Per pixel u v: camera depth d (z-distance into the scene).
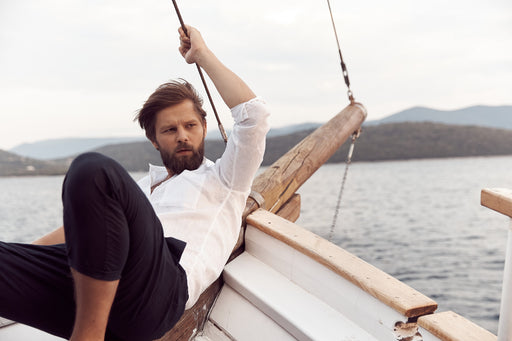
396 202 75.75
